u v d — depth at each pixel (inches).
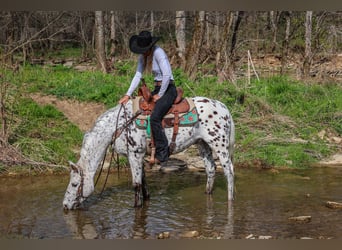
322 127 471.5
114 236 257.0
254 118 470.3
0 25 702.5
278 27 875.4
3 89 458.3
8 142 410.0
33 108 460.8
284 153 422.3
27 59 748.0
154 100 293.3
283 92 530.3
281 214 291.6
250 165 410.9
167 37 994.1
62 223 276.4
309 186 352.5
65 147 418.9
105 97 503.8
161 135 290.8
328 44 707.4
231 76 571.5
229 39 644.7
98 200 321.4
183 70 613.0
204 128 302.8
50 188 347.9
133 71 625.0
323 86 575.8
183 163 410.0
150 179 374.3
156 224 274.8
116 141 299.0
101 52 692.1
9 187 350.0
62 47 1025.5
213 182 334.0
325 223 275.1
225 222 277.6
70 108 486.9
